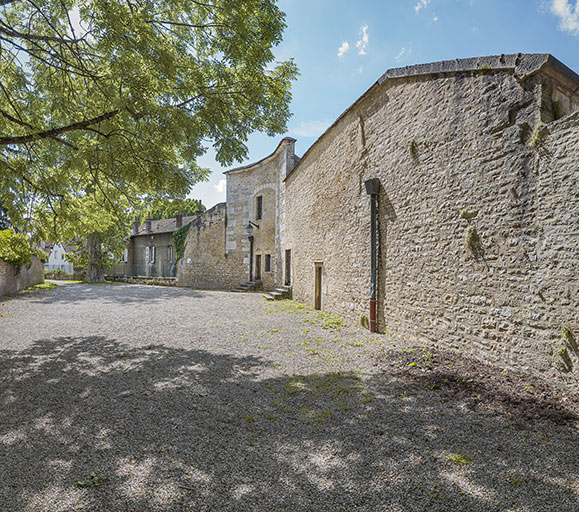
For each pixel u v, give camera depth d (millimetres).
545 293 3822
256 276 17141
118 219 7496
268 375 4555
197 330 7254
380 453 2666
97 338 6441
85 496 2156
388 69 6371
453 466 2475
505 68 4312
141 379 4332
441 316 5324
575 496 2148
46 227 6219
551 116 3979
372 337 6590
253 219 17250
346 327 7637
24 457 2584
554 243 3736
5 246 8438
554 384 3707
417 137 5820
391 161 6539
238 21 4383
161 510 2045
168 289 16844
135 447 2748
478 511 2035
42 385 4070
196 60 4957
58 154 5867
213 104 4770
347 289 8297
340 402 3674
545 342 3814
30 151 5793
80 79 5367
